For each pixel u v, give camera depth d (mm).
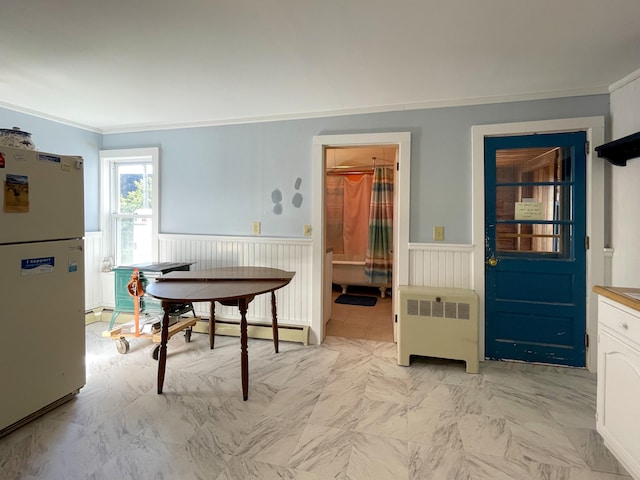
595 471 1501
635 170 2174
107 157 3596
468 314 2445
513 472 1500
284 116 3076
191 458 1584
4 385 1710
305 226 3086
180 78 2307
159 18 1611
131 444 1675
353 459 1584
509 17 1602
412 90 2500
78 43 1844
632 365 1453
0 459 1562
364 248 5148
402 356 2572
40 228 1879
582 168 2459
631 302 1431
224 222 3303
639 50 1900
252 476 1479
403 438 1733
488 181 2627
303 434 1764
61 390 1995
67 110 3002
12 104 2826
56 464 1536
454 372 2475
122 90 2529
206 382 2314
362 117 2889
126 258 3771
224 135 3266
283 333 3072
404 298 2555
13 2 1471
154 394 2152
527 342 2607
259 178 3186
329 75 2248
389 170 4875
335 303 4508
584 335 2494
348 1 1486
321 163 2998
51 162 1936
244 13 1576
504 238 2625
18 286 1770
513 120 2566
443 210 2736
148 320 2975
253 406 2021
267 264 3186
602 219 2404
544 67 2117
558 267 2523
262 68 2152
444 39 1800
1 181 1689
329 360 2691
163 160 3447
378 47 1890
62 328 2002
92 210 3607
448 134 2703
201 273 2672
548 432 1778
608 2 1481
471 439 1724
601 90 2400
